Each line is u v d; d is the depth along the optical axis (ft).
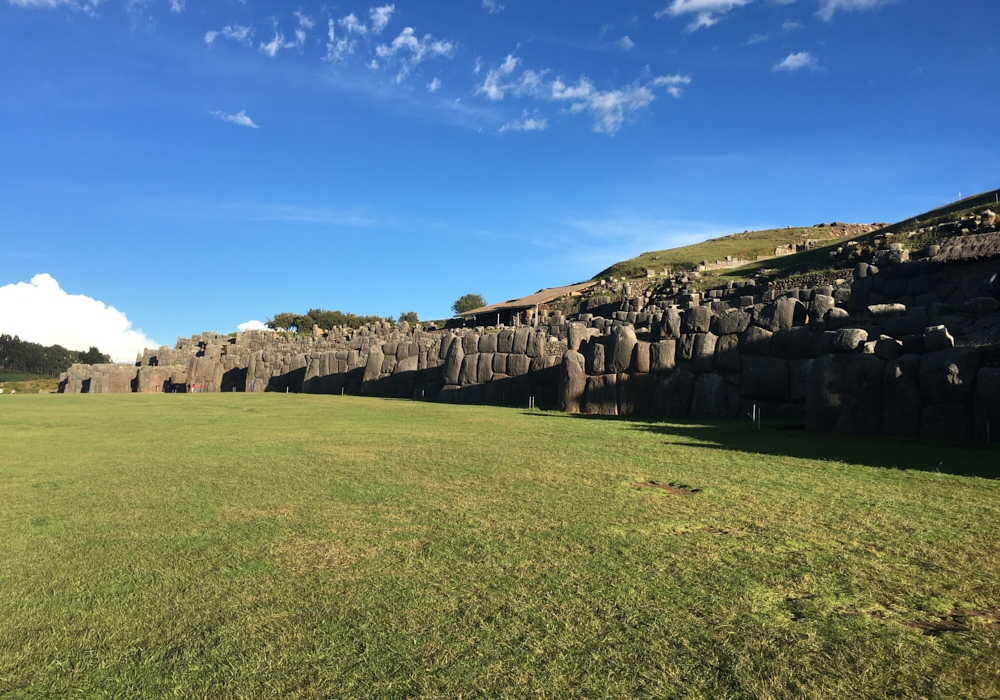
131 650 13.15
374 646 13.05
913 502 24.71
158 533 21.09
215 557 18.60
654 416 66.13
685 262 273.13
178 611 14.93
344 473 31.60
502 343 95.71
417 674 11.95
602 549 18.90
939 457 35.29
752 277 155.84
